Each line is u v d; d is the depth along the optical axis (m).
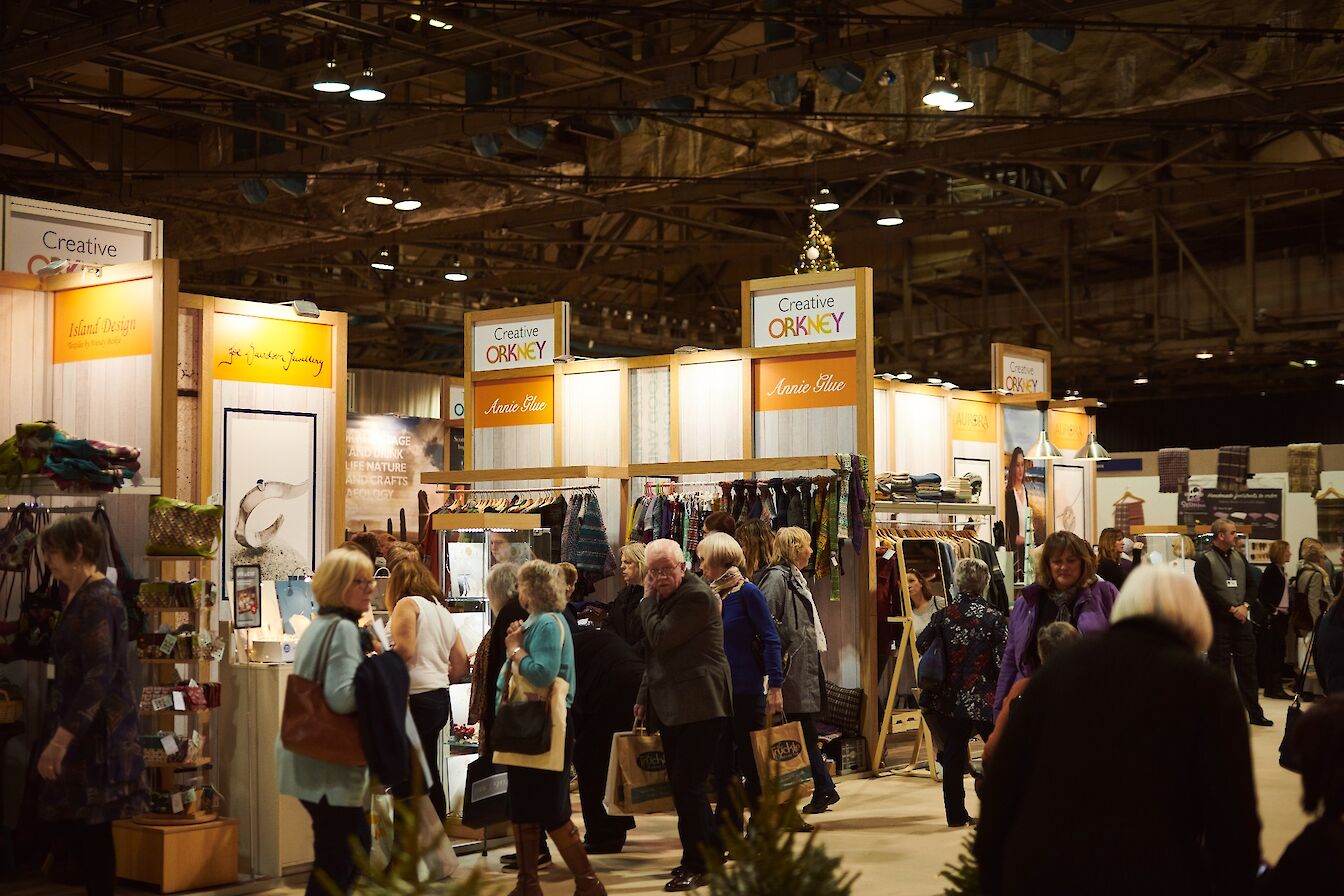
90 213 7.61
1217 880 2.62
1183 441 26.48
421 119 11.78
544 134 11.52
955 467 11.69
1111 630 2.84
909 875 5.86
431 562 8.88
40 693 6.21
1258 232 19.47
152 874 5.57
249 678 5.91
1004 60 10.65
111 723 4.68
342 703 4.29
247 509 7.49
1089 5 8.90
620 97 11.12
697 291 22.62
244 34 11.48
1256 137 14.11
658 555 5.59
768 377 9.24
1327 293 18.31
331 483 7.89
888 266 21.42
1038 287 22.00
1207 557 10.95
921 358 21.58
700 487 9.32
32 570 6.30
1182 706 2.65
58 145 14.41
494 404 10.98
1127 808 2.62
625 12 9.88
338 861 4.31
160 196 13.82
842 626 8.80
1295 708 6.72
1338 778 2.52
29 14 10.17
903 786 8.26
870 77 11.17
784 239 16.22
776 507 8.55
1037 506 12.79
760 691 6.29
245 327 7.54
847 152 11.55
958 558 9.30
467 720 6.37
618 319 20.95
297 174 12.63
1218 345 18.70
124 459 5.69
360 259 18.25
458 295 19.80
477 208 13.50
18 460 5.61
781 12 9.36
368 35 10.27
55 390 6.58
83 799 4.66
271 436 7.62
